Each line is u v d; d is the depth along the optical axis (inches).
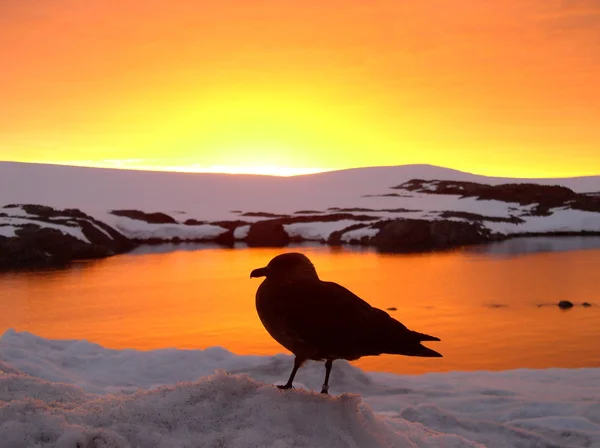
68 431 143.5
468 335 901.2
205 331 932.6
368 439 175.0
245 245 2518.5
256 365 367.9
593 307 1134.4
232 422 168.2
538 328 952.9
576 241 2544.3
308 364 362.9
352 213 2930.6
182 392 178.1
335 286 186.5
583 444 253.0
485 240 2588.6
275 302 183.6
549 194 3139.8
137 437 153.6
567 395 332.2
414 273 1615.4
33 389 191.8
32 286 1428.4
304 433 168.7
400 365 706.2
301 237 2647.6
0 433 142.1
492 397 322.0
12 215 2114.9
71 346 395.9
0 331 962.7
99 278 1566.2
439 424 263.3
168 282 1499.8
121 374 352.8
